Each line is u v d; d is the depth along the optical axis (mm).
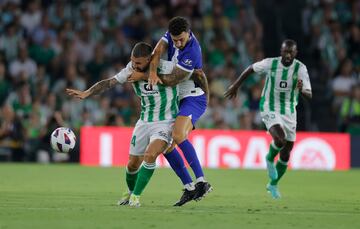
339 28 73000
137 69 27938
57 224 22766
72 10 69750
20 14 68250
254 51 69125
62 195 33156
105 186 39062
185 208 28031
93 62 65938
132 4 70625
